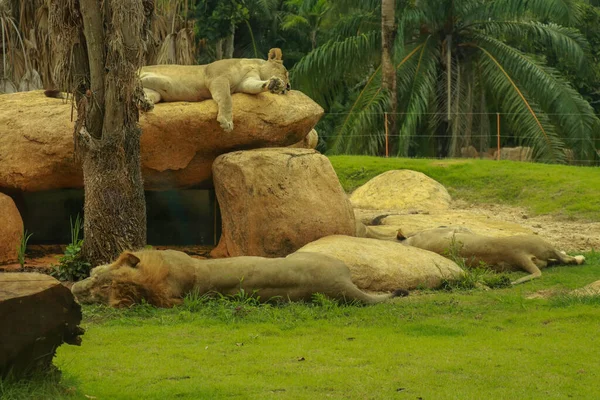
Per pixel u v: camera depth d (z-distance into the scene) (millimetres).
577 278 10680
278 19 39469
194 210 13641
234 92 12367
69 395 5422
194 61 22359
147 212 13648
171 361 6648
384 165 22703
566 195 19016
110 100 10055
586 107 28062
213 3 34781
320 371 6379
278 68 12570
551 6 27797
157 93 12195
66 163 11805
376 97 27766
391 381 6109
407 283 10195
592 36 34469
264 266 8883
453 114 28812
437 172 21922
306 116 12445
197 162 12406
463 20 29344
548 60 34562
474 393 5812
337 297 8945
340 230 11805
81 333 5738
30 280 5480
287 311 8500
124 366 6488
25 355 5277
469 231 12125
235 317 8203
